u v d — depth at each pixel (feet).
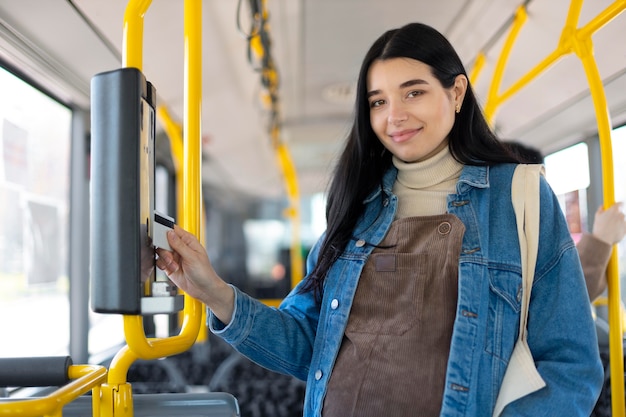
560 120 8.68
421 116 3.67
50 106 8.13
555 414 3.23
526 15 7.80
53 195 8.45
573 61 7.48
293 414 9.30
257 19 8.13
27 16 5.85
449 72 3.74
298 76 14.83
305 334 4.29
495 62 9.82
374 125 3.90
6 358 3.66
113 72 3.03
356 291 3.81
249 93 15.80
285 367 4.20
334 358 3.76
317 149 23.71
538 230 3.52
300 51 13.00
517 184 3.66
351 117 4.35
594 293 5.55
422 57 3.67
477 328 3.39
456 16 9.86
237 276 33.06
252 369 11.56
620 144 7.22
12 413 2.80
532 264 3.48
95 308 3.02
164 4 7.86
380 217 3.99
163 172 15.53
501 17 8.61
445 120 3.73
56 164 8.53
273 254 44.16
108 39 7.08
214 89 13.61
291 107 17.95
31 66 6.72
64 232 8.84
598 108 5.43
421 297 3.56
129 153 2.98
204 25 10.01
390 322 3.62
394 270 3.69
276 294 28.37
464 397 3.31
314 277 4.16
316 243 4.61
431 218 3.68
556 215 3.61
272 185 31.81
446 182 3.92
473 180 3.70
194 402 4.39
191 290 3.81
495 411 3.33
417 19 10.85
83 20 6.42
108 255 2.99
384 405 3.47
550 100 8.61
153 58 8.93
